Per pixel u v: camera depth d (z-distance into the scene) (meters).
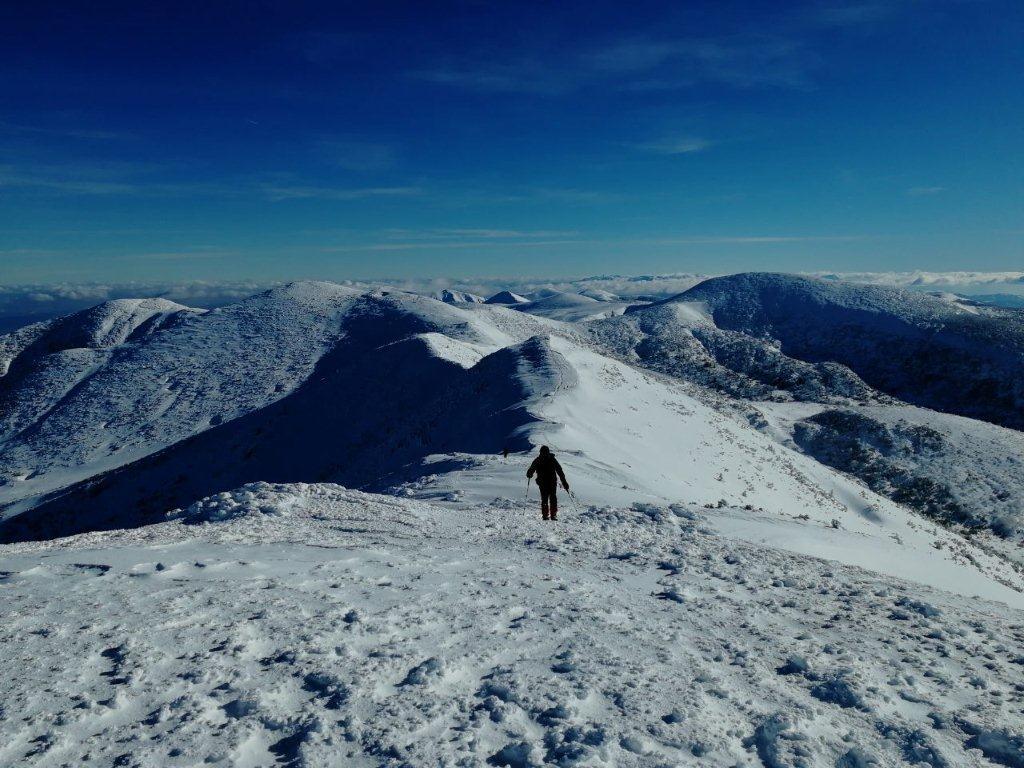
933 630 6.77
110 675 4.50
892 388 149.75
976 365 144.12
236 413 118.25
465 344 108.56
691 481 35.34
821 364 147.25
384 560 8.61
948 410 134.25
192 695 4.21
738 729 4.17
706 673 5.00
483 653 5.25
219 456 79.19
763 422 94.00
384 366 89.12
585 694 4.49
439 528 12.85
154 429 114.56
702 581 8.49
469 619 6.14
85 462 104.06
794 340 190.00
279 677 4.59
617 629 6.07
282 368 141.88
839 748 4.03
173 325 184.50
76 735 3.72
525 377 50.97
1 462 108.12
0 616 5.69
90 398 131.12
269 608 6.09
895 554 20.16
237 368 142.62
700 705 4.44
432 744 3.77
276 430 81.88
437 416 56.19
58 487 92.69
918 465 80.81
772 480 43.56
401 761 3.57
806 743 3.95
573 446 33.19
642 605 7.11
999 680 5.44
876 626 6.84
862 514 48.50
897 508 53.25
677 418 49.38
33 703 4.05
